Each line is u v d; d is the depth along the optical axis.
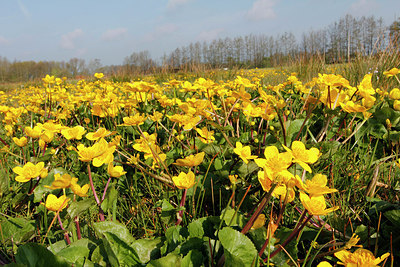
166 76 11.58
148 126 2.76
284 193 1.00
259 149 2.00
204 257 1.13
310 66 7.56
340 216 1.50
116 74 13.72
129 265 1.11
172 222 1.41
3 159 2.28
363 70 5.02
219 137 2.32
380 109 2.30
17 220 1.41
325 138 2.45
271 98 1.82
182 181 1.22
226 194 1.68
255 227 1.18
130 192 1.81
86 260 1.06
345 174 1.93
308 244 1.33
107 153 1.32
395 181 1.77
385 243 1.25
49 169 2.09
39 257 0.97
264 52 50.44
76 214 1.22
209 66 10.95
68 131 1.49
